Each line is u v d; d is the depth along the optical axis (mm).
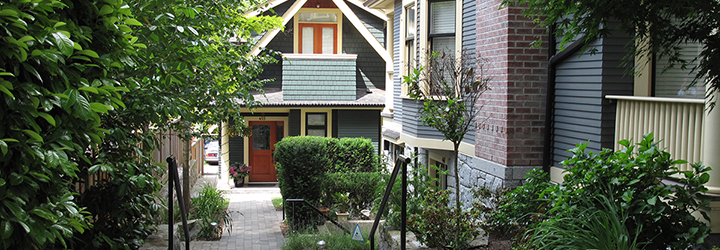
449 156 10062
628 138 5793
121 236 4758
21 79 2605
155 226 6223
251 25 9078
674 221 4207
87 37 3109
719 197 4688
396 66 12750
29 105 2463
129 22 3318
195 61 5391
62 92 2727
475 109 8438
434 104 6074
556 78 7043
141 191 4988
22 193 2523
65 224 2791
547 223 4367
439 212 5523
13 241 2537
